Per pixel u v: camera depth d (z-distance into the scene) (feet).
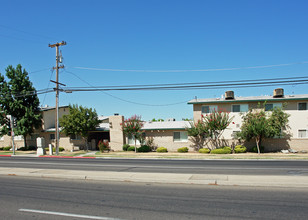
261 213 21.17
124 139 104.94
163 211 22.25
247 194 27.50
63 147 114.42
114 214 21.71
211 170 45.06
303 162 59.31
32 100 113.91
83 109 103.86
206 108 95.09
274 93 91.40
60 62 88.33
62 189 31.86
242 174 39.40
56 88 87.56
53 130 114.52
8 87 108.47
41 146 92.94
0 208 24.11
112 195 28.32
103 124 123.24
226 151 86.02
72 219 20.62
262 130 81.41
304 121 87.56
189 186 32.19
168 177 36.58
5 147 119.65
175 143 98.48
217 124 84.84
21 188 32.91
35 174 42.24
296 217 20.07
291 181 32.04
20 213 22.44
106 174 40.42
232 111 93.25
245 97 96.53
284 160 65.57
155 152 95.20
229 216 20.59
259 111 89.51
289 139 88.33
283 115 84.94
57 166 54.49
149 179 35.70
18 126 106.63
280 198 25.66
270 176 36.09
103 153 94.17
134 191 30.04
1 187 33.76
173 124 103.50
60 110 128.77
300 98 86.12
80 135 112.16
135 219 20.35
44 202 25.98
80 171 44.47
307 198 25.55
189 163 59.26
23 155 92.43
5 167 52.90
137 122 95.14
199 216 20.74
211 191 29.22
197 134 90.79
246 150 91.45
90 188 32.17
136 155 84.64
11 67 108.06
